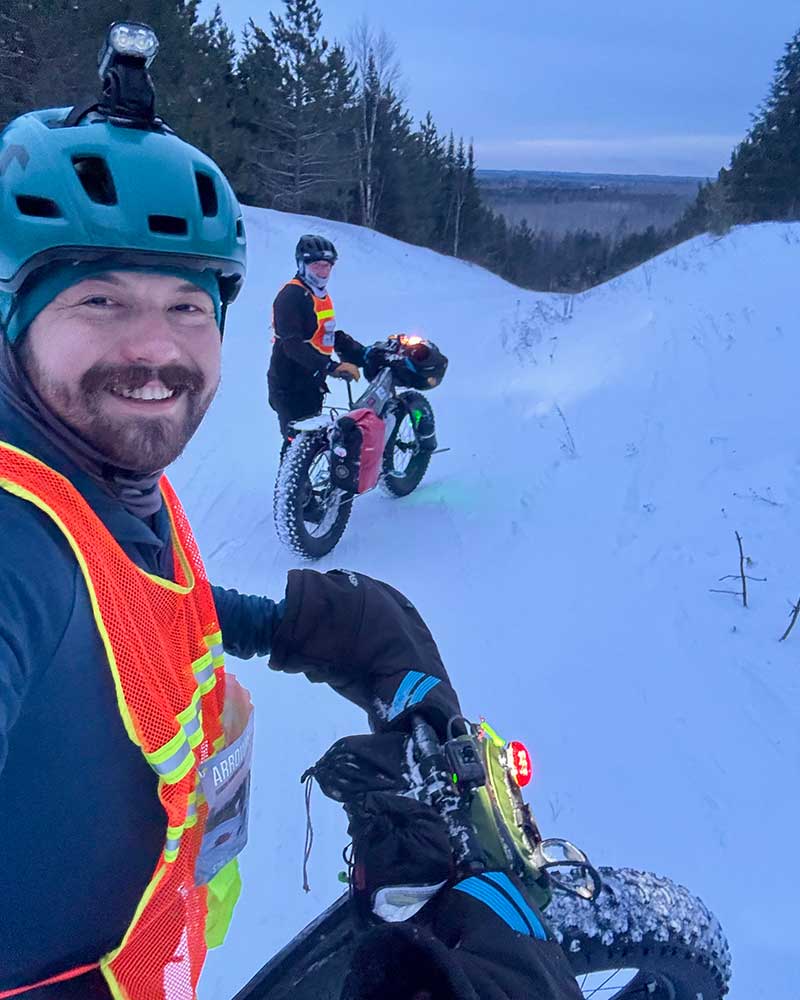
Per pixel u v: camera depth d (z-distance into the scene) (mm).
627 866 2787
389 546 5395
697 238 17781
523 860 1346
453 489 6332
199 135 35719
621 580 4773
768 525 5141
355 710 3699
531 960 1160
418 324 15375
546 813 3039
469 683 3844
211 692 1192
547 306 15086
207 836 1223
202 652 1161
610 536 5316
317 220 31984
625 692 3738
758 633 4148
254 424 8664
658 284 13422
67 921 994
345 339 6129
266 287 19422
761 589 4527
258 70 41250
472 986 1055
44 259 979
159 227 1022
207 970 2428
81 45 27766
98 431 1008
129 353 1005
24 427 1016
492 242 68625
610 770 3250
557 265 95875
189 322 1062
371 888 1251
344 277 24203
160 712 977
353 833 1347
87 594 912
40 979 1007
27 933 972
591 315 12797
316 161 42344
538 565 5004
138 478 1076
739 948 2463
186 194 1053
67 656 901
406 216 49156
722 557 4906
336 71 42562
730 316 9508
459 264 33438
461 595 4688
